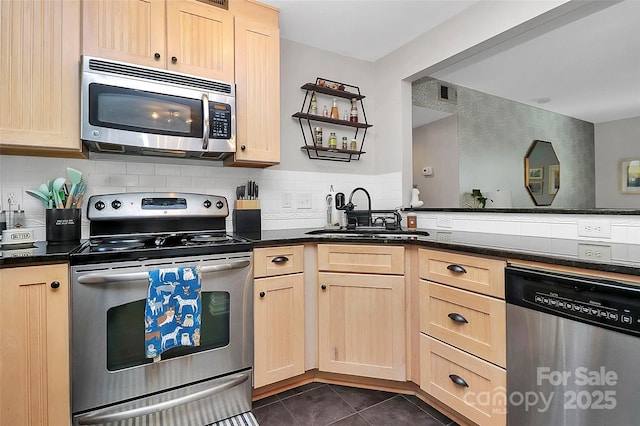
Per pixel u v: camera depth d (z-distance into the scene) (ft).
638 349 3.01
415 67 7.95
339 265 6.05
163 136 5.38
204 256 4.99
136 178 6.25
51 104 4.74
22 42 4.60
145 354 4.50
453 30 7.03
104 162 5.98
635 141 15.94
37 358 3.92
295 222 8.02
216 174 7.05
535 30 6.58
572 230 5.36
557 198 15.06
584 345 3.41
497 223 6.50
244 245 5.34
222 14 6.06
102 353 4.29
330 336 6.10
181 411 4.81
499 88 11.71
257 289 5.54
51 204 5.28
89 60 4.85
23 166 5.35
